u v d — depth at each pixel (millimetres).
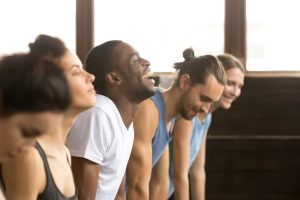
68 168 2014
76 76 2020
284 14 5934
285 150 5691
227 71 3703
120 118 2424
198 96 3088
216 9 5953
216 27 5957
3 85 1267
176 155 3432
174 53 5977
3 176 1812
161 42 5977
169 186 3625
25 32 5949
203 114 3707
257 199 5711
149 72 2572
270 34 5953
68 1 5996
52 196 1874
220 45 5969
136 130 2896
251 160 5699
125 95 2510
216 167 5707
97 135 2312
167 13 5977
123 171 2520
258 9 5934
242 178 5711
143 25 5992
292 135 5898
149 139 2945
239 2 5922
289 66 5965
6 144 1311
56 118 1330
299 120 5902
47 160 1869
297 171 5695
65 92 1312
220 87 3109
